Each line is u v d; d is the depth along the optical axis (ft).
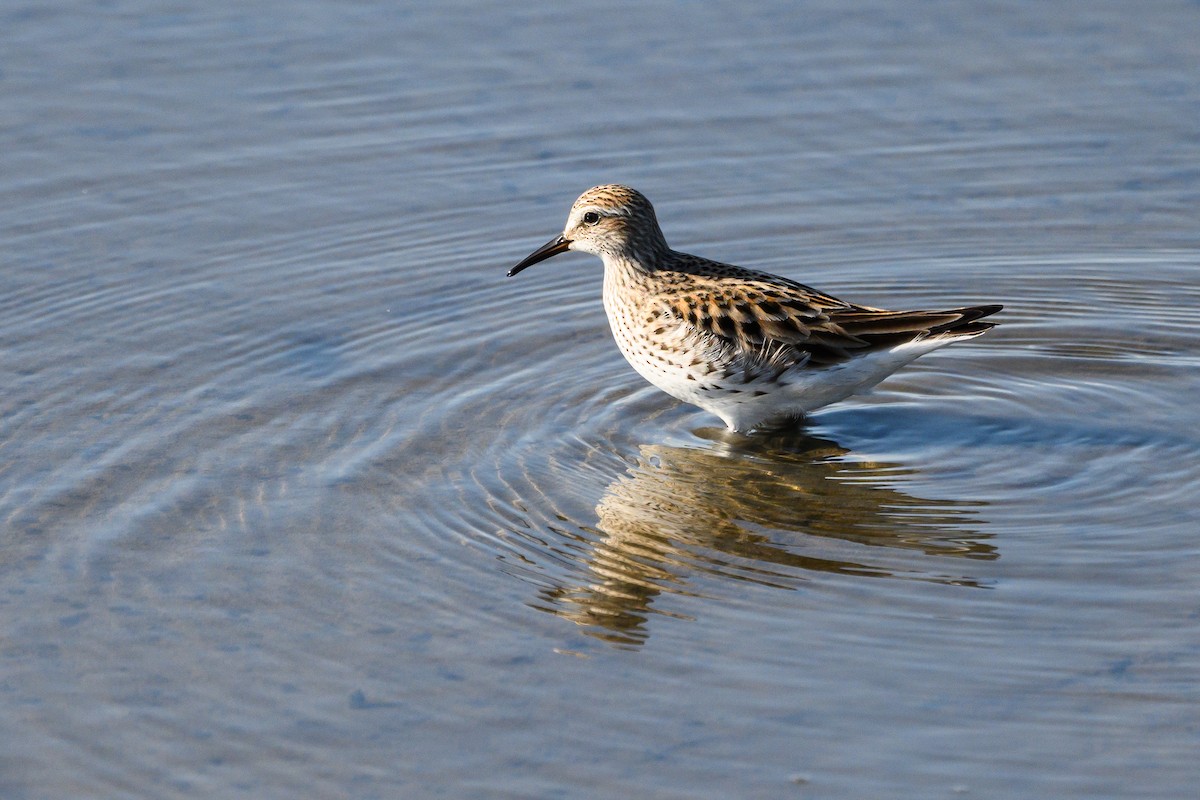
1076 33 75.61
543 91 72.23
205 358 53.52
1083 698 35.55
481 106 71.10
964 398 52.08
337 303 57.82
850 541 43.11
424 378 52.65
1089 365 54.13
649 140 68.90
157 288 58.23
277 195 64.90
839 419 50.80
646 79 72.95
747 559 42.16
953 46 75.00
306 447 47.88
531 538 43.19
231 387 51.60
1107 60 73.26
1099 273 60.23
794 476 46.91
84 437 48.14
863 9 78.59
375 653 37.91
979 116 69.82
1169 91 70.69
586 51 75.36
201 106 70.44
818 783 33.14
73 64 73.15
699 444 48.93
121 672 37.19
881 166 67.15
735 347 47.19
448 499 45.03
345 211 64.03
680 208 64.64
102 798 33.09
